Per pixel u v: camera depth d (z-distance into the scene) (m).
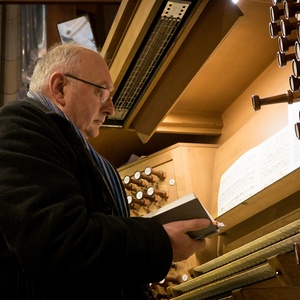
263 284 1.63
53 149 1.26
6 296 1.17
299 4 1.55
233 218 2.11
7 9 5.82
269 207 2.05
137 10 2.16
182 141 3.02
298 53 1.52
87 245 1.14
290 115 2.05
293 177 1.75
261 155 2.19
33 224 1.12
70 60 1.65
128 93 2.57
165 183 2.71
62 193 1.17
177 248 1.29
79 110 1.62
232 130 2.66
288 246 1.57
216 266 2.15
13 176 1.17
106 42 2.43
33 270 1.12
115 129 2.83
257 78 2.50
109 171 1.54
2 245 1.21
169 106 2.48
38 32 5.05
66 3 3.15
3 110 1.32
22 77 5.10
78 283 1.15
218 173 2.61
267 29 2.18
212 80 2.51
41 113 1.34
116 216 1.25
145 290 1.39
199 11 2.07
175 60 2.40
